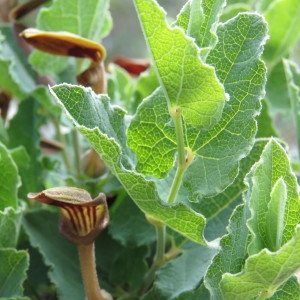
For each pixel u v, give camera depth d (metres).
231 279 0.10
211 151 0.11
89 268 0.12
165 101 0.11
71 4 0.16
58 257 0.14
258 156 0.13
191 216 0.11
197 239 0.11
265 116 0.16
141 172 0.12
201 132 0.11
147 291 0.14
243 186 0.13
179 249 0.14
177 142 0.11
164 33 0.09
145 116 0.11
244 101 0.11
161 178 0.12
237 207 0.11
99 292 0.12
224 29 0.11
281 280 0.10
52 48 0.13
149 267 0.16
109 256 0.15
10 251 0.13
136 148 0.11
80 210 0.11
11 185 0.14
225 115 0.11
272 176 0.10
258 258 0.09
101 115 0.11
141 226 0.15
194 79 0.10
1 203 0.14
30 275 0.15
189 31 0.10
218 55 0.11
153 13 0.09
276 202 0.10
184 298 0.13
